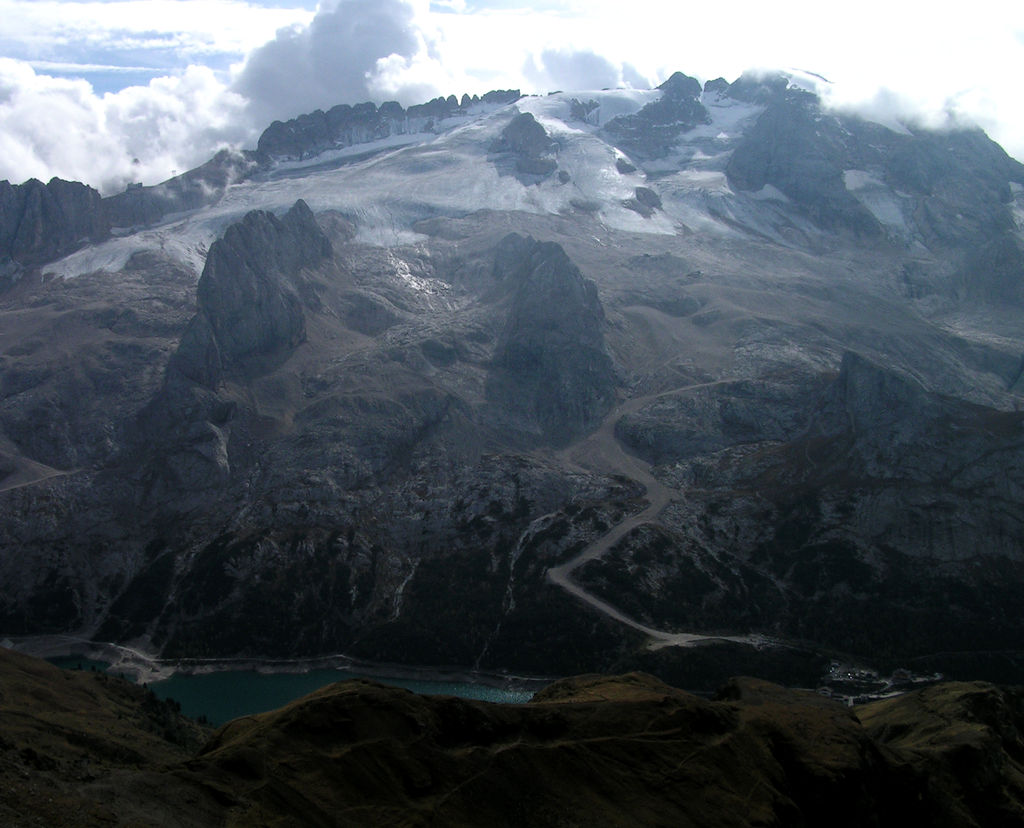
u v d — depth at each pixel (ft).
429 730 515.91
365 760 489.67
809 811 569.64
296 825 447.42
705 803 529.04
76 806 413.59
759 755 575.38
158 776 452.35
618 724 565.53
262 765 472.44
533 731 545.85
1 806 396.16
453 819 479.41
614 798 518.78
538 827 493.36
